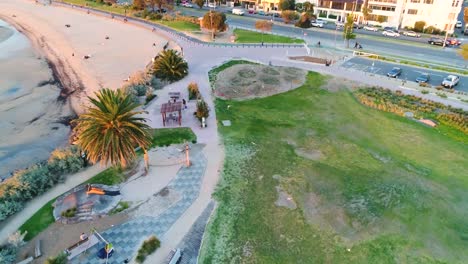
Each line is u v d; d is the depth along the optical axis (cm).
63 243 2931
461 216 3388
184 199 3484
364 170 4006
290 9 12188
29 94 6197
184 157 4125
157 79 6094
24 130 5059
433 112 5416
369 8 11012
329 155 4272
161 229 3125
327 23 11281
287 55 7862
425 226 3253
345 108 5488
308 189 3678
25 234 2978
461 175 3972
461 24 11156
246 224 3209
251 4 13250
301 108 5450
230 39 8894
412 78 6769
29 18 11712
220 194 3566
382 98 5806
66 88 6462
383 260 2889
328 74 6812
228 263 2827
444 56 8169
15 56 8169
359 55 8056
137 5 12106
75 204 3247
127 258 2823
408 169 4047
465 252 2998
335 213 3369
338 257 2900
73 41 9175
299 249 2966
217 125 4838
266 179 3809
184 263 2828
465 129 4900
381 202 3522
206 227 3166
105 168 3878
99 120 3434
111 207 3316
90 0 14200
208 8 13075
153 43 8838
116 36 9569
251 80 6278
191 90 5603
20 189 3394
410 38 9731
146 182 3694
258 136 4619
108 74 7012
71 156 3841
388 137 4719
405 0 10444
